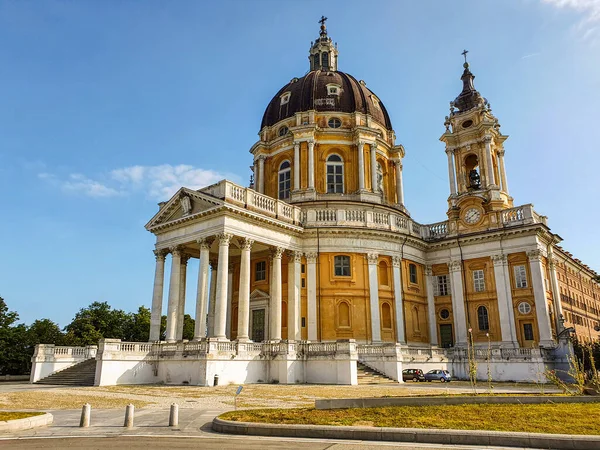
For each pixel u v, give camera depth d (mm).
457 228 43906
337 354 30391
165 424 14211
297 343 32125
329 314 38469
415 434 11195
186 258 39125
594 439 10133
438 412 13414
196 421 14734
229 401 19984
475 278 42125
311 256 39375
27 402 19953
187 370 29641
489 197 43094
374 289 39406
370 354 33062
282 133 48438
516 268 40156
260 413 14227
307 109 47812
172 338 34656
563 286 47156
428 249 44781
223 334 31484
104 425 14062
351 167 46219
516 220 40875
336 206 42531
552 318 39562
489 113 46969
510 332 38812
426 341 42625
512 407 13992
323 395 21922
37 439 11930
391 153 50625
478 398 14859
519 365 33781
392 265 41031
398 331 39625
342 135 46719
